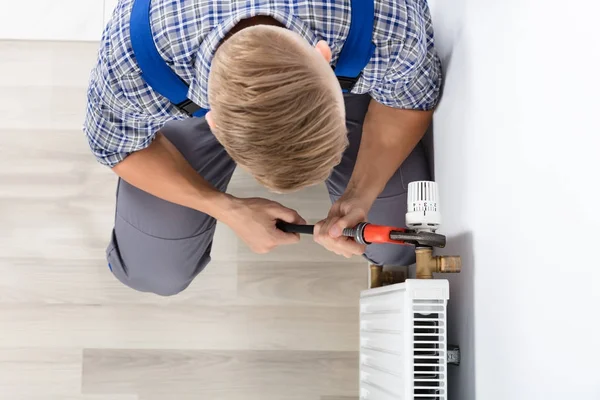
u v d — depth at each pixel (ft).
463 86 3.68
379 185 4.09
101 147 3.94
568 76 2.37
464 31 3.68
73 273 5.41
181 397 5.31
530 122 2.72
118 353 5.33
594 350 2.20
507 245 2.97
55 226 5.46
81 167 5.55
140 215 4.50
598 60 2.15
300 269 5.49
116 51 3.14
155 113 3.40
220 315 5.41
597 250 2.17
